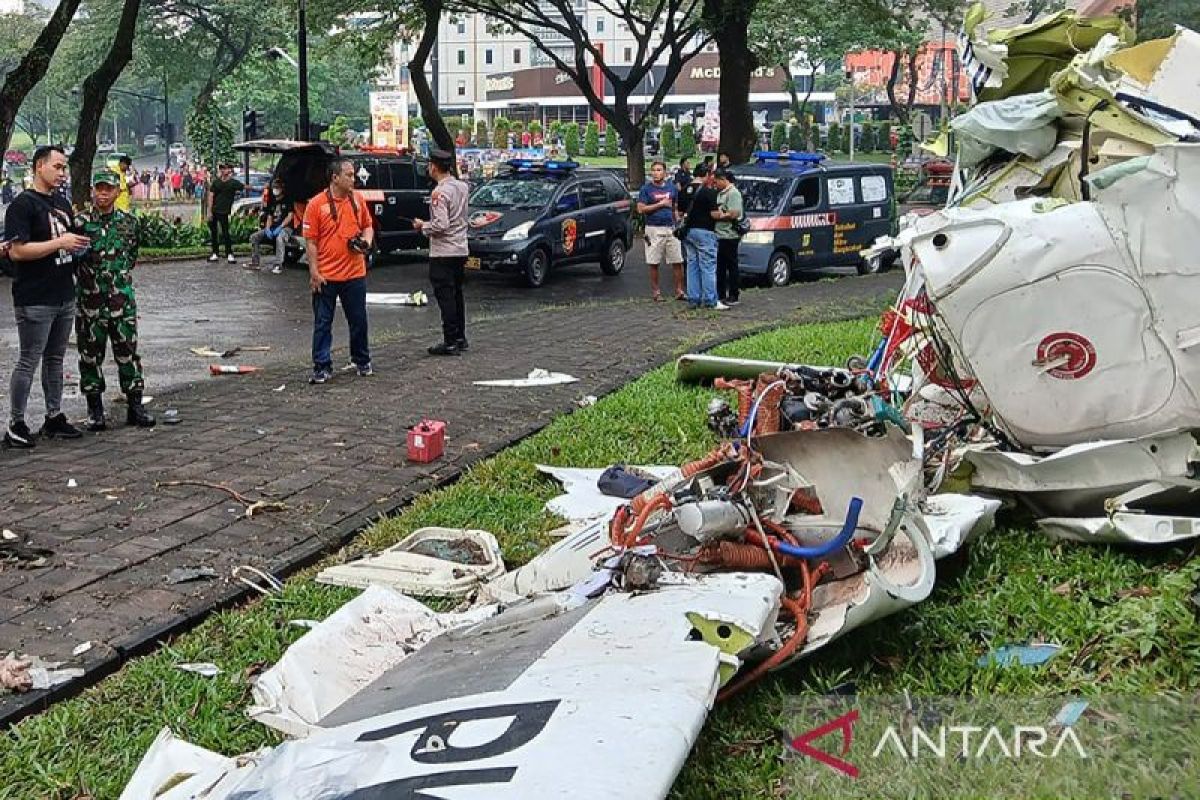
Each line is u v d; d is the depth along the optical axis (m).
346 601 5.32
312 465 7.50
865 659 4.48
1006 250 5.64
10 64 60.03
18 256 7.67
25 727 4.16
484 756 3.10
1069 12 7.68
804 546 4.68
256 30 47.28
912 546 4.70
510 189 20.05
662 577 4.29
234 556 5.87
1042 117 6.71
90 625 5.00
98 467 7.40
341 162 9.95
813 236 19.52
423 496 6.87
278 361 12.05
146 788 3.59
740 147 28.20
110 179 8.20
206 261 23.33
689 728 3.17
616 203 20.86
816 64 63.34
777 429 5.19
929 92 61.31
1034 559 5.43
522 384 10.01
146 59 52.69
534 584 5.11
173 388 10.22
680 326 13.58
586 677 3.49
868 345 11.45
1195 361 5.55
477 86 100.00
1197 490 5.48
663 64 86.88
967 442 6.16
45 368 8.08
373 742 3.32
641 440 8.02
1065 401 5.77
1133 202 5.51
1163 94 6.39
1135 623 4.51
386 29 31.45
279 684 4.20
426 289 18.69
